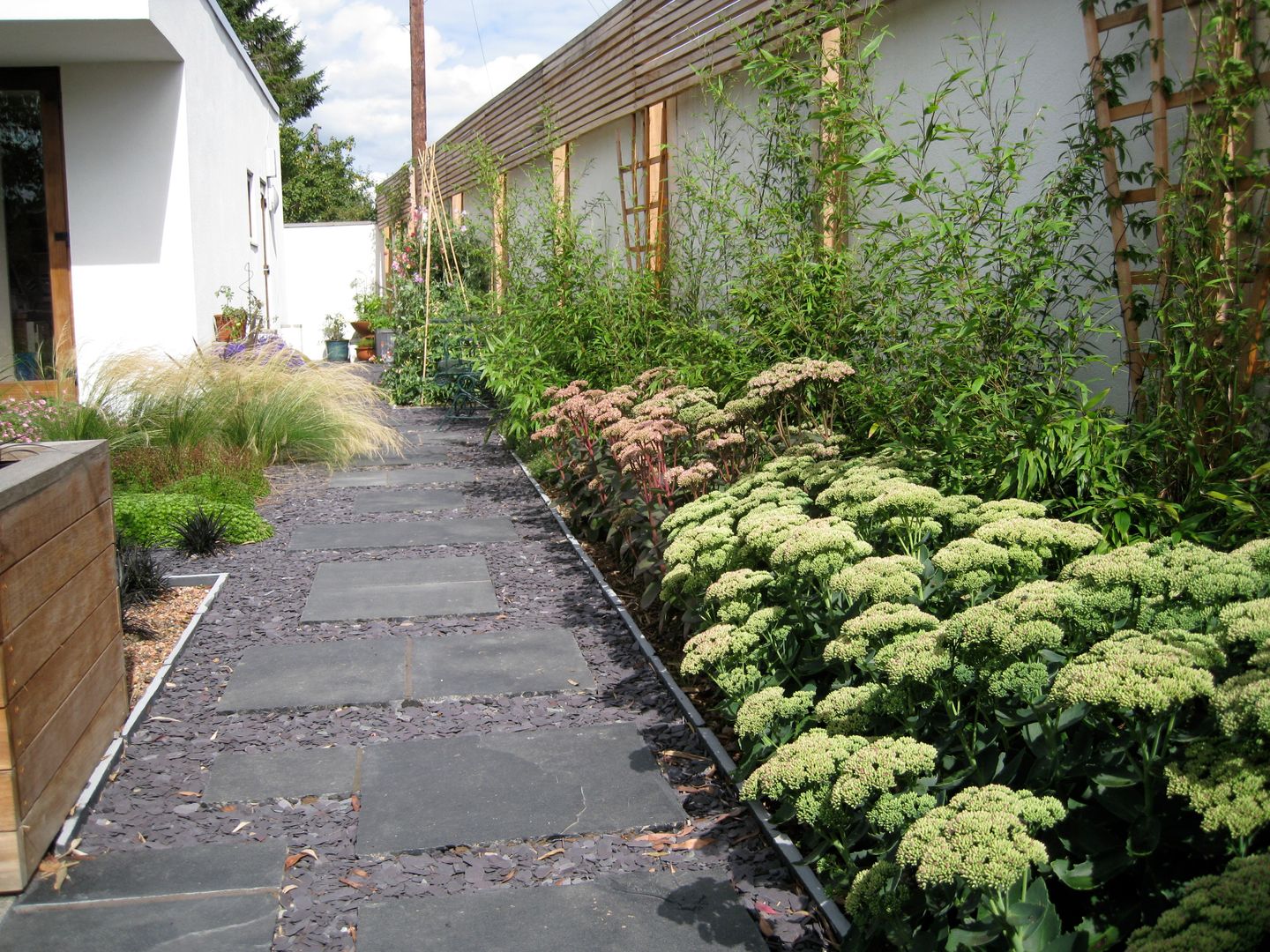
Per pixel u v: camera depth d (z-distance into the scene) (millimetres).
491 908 2178
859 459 3467
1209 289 2873
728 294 5324
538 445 7566
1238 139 2854
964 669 2027
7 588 2184
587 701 3318
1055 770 1844
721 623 2840
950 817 1686
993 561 2275
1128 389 3494
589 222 9961
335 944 2062
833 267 4234
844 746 2016
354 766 2844
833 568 2490
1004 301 3275
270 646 3809
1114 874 1693
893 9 4918
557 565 4980
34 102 7504
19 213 7602
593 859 2375
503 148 13117
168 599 4332
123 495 5418
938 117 4547
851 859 2055
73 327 7609
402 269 12414
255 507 6164
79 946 2033
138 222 7594
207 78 8648
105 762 2783
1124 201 3324
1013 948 1597
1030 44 3994
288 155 30531
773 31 5609
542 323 7254
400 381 11664
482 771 2809
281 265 15258
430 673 3539
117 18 6250
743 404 3975
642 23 7844
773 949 2029
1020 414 3197
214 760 2883
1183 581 1985
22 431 5402
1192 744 1633
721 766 2781
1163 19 3305
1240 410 2789
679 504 4199
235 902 2191
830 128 4250
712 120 6039
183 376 6625
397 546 5320
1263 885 1339
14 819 2186
